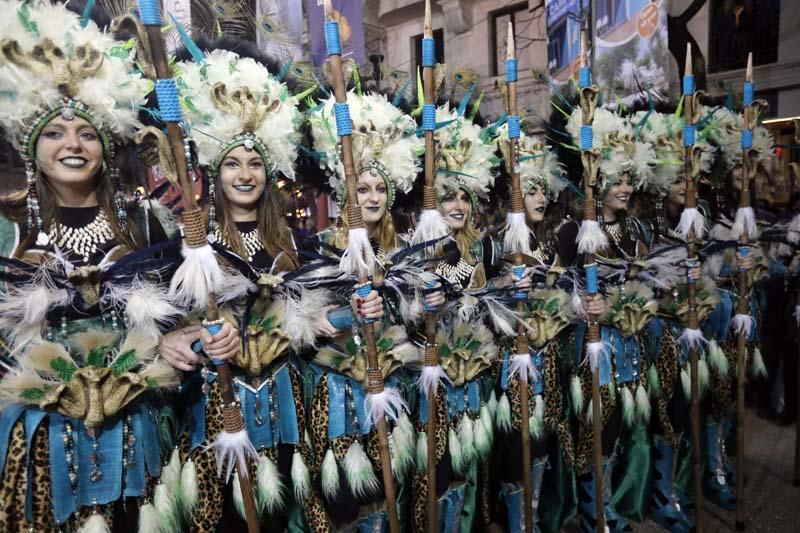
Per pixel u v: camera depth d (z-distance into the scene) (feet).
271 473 5.20
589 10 11.95
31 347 4.17
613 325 7.75
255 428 5.18
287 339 5.19
